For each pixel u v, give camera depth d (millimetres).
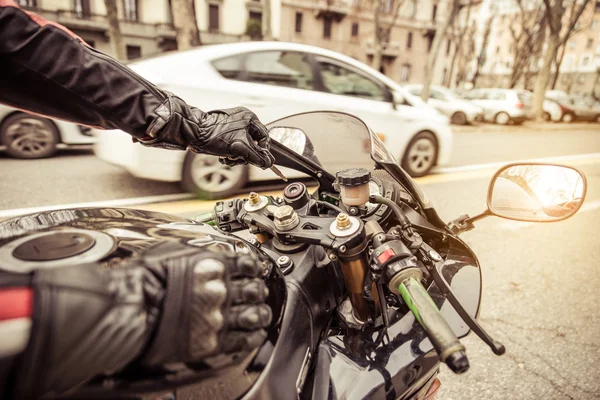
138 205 3883
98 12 27016
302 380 868
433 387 1330
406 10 39719
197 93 3955
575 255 3379
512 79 35094
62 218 925
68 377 532
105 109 857
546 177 1420
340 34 37188
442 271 1255
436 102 15789
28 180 4492
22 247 698
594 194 5223
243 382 723
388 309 1116
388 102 5184
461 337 1043
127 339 556
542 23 30750
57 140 5461
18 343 494
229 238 958
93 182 4520
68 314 510
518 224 4008
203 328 617
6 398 526
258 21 30484
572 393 1959
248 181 4332
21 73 799
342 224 920
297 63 4512
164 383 623
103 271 582
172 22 29047
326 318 1063
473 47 42281
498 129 14062
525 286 2869
